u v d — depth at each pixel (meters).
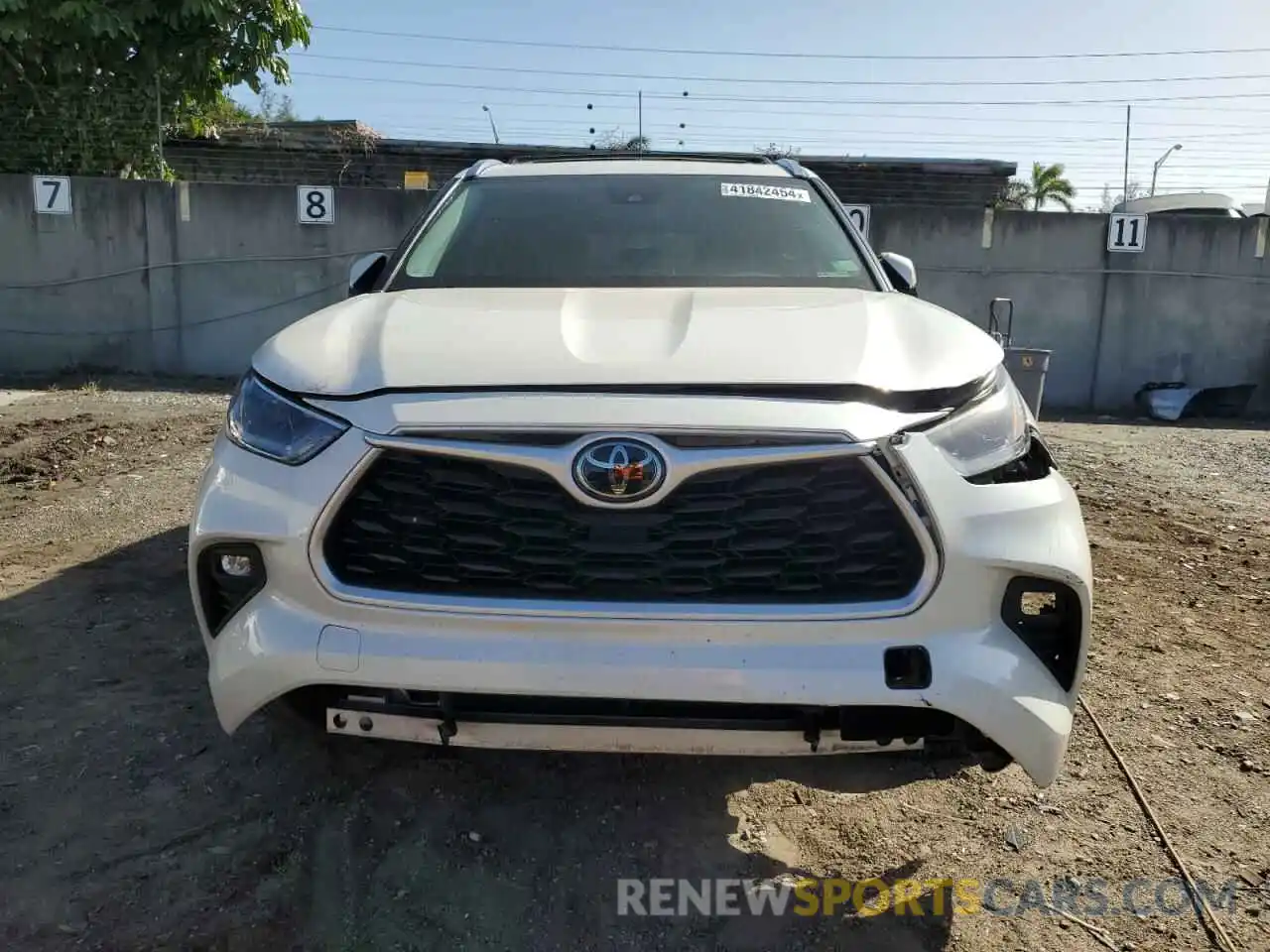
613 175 3.89
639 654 2.08
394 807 2.72
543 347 2.34
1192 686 3.50
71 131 11.50
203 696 3.28
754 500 2.13
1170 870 2.50
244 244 11.45
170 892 2.35
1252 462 7.73
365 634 2.14
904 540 2.13
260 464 2.26
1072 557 2.22
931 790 2.86
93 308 11.41
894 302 2.90
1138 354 11.83
